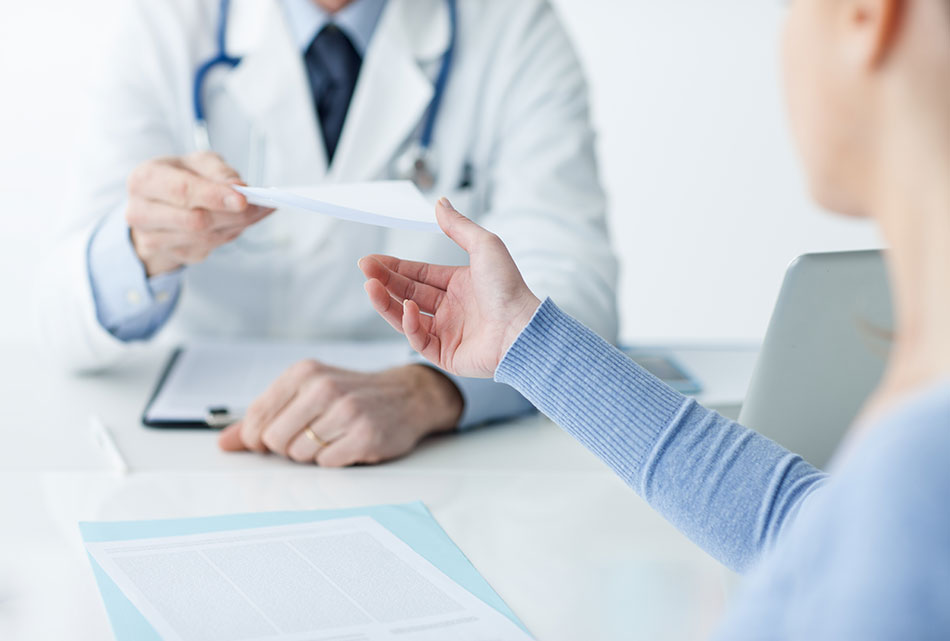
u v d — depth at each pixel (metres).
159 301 1.15
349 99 1.42
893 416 0.28
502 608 0.62
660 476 0.60
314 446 0.88
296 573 0.66
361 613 0.60
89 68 3.17
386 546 0.71
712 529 0.58
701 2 3.29
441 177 1.45
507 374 0.64
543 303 0.63
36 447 0.92
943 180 0.28
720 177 3.32
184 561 0.67
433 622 0.60
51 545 0.71
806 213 3.30
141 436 0.96
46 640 0.57
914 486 0.26
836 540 0.28
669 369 1.13
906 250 0.29
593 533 0.77
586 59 3.32
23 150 3.14
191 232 1.03
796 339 0.64
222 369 1.15
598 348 0.63
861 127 0.30
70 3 3.16
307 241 1.39
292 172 1.40
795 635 0.29
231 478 0.86
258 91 1.38
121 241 1.11
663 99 3.32
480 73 1.45
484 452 0.95
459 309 0.68
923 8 0.28
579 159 1.42
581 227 1.34
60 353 1.15
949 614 0.25
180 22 1.41
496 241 0.65
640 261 3.29
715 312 3.24
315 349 1.25
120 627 0.58
